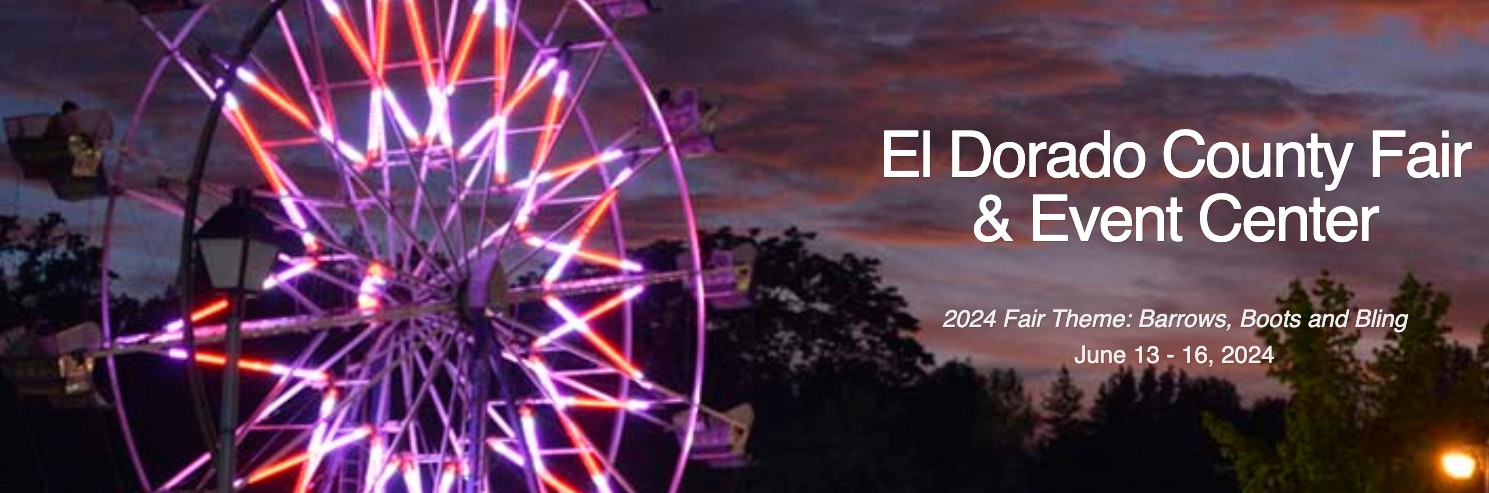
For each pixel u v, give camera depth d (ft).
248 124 152.05
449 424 154.81
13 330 144.56
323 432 152.56
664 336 356.79
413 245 155.33
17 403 296.10
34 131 143.43
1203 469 453.58
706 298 165.99
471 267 154.10
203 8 149.89
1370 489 145.79
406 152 155.22
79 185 143.95
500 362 154.10
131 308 323.98
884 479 333.83
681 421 168.35
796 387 387.96
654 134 161.68
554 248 158.81
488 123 157.38
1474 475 143.13
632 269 164.86
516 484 237.25
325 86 155.74
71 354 143.74
